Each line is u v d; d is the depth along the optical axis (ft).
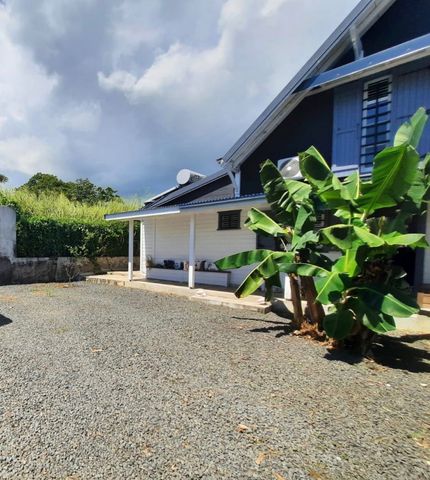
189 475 6.54
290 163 26.76
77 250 43.57
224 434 8.00
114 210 53.52
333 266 14.84
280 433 8.12
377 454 7.38
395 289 13.51
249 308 22.95
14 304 24.84
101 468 6.70
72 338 16.03
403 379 11.84
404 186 12.77
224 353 14.16
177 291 29.40
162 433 7.98
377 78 22.93
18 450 7.23
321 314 16.51
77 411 8.96
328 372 12.31
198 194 40.93
